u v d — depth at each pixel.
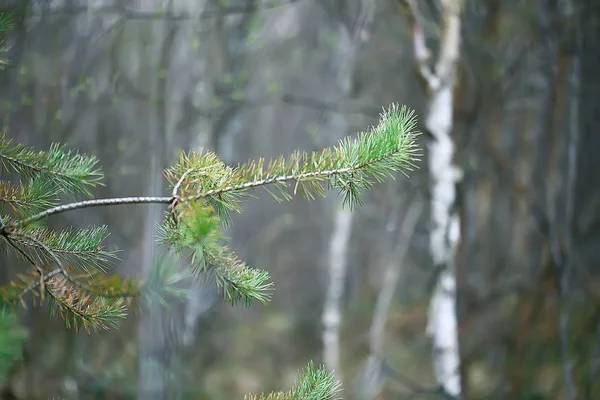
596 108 9.44
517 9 7.16
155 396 6.37
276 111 13.88
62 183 2.32
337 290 8.15
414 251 10.62
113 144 7.06
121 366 7.28
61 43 6.35
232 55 7.32
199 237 1.78
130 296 1.84
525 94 8.09
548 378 7.02
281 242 13.95
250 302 1.99
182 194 1.93
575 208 9.58
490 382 7.31
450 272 5.03
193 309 6.71
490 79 7.20
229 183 1.98
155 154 6.41
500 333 7.62
